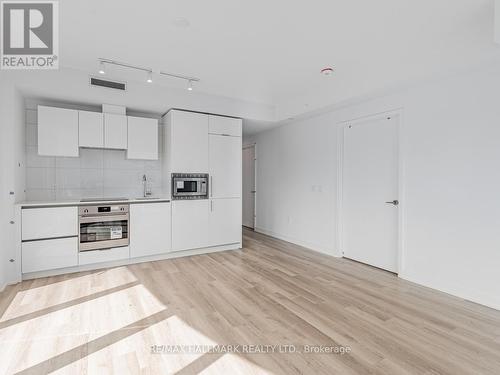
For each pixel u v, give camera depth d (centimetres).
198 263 384
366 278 332
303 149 491
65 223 330
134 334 205
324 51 288
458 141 281
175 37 260
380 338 204
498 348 193
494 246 256
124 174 422
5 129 296
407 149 328
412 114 322
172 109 404
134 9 216
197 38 262
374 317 236
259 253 442
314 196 469
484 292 262
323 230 451
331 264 387
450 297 279
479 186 266
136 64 321
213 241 442
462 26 240
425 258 310
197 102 417
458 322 229
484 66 258
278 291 289
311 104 420
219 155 445
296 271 355
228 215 456
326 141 444
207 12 220
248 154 668
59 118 339
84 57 303
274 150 570
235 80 372
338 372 167
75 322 221
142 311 241
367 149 384
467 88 274
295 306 255
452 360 179
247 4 210
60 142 340
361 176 394
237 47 280
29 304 252
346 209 418
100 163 405
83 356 179
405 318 235
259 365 173
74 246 336
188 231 418
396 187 349
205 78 364
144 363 173
